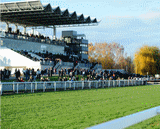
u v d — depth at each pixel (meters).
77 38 87.06
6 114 12.20
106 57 98.62
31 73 33.50
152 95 23.42
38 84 25.81
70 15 60.31
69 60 57.12
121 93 25.31
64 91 26.44
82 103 16.62
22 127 9.46
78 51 82.38
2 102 16.50
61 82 28.33
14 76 38.66
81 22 67.75
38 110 13.49
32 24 69.69
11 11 52.78
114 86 38.19
